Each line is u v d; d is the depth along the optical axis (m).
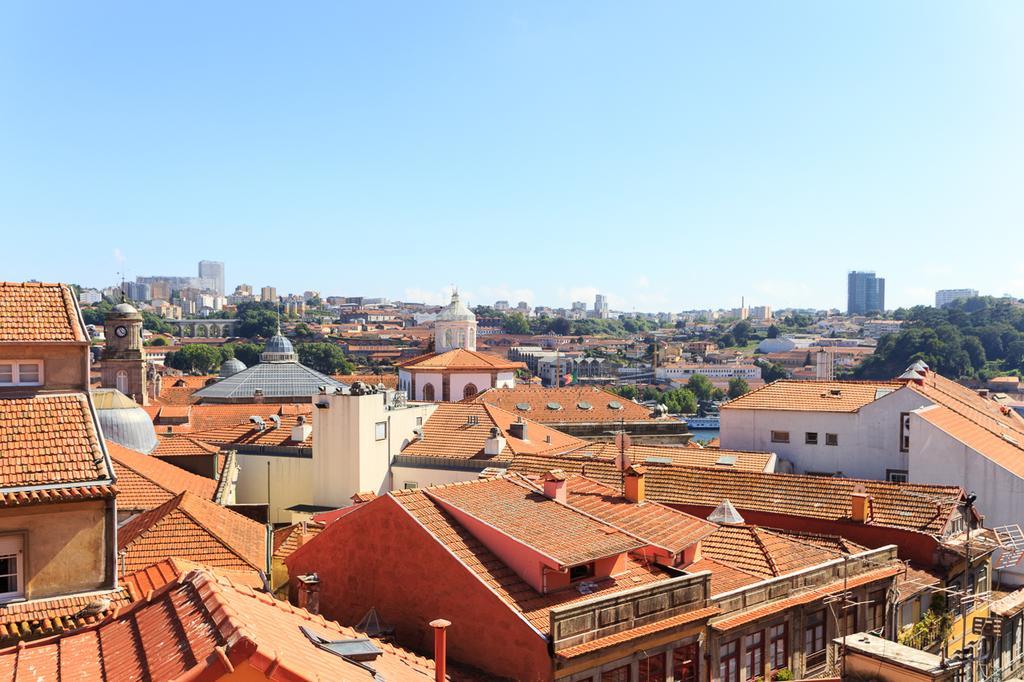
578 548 29.98
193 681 15.42
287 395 111.81
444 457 68.69
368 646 22.03
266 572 36.53
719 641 30.77
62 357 28.28
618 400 101.38
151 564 33.34
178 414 96.06
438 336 135.62
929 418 57.59
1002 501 54.47
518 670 26.98
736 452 64.88
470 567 29.05
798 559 37.06
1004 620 40.16
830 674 34.69
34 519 24.81
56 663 18.78
